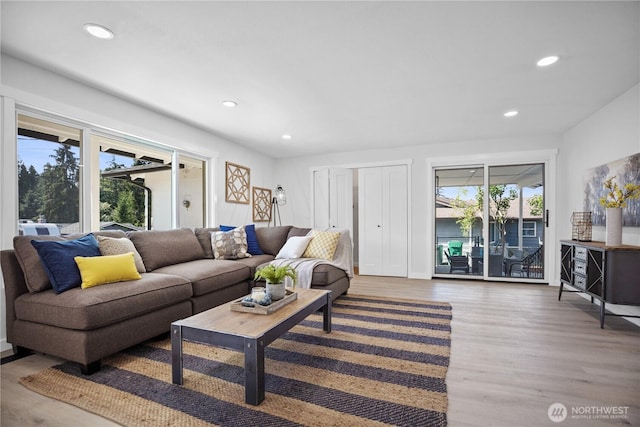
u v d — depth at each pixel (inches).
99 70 103.0
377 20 76.9
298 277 132.5
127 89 117.8
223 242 150.3
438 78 108.7
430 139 192.4
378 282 192.1
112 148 133.0
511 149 187.2
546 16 75.1
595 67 100.2
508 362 82.0
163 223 156.9
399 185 214.2
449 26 79.3
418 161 208.5
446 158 200.7
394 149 214.7
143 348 92.5
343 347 91.8
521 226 191.0
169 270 115.8
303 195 241.0
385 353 87.7
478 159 193.9
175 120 154.3
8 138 92.7
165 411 61.7
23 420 59.3
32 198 102.9
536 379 73.3
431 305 137.8
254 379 63.2
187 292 104.2
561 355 86.1
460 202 204.8
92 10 73.0
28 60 96.0
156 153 153.3
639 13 73.4
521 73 104.9
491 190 196.4
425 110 140.6
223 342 66.2
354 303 141.8
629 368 78.5
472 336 100.3
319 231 162.9
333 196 232.8
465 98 126.6
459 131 174.4
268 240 171.2
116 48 89.8
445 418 59.1
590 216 141.9
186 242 139.4
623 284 103.7
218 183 185.8
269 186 241.4
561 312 126.7
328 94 122.8
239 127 167.8
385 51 91.4
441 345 93.0
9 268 85.5
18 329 84.3
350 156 227.0
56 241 89.1
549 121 155.8
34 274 83.4
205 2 70.3
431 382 71.9
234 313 79.2
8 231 92.7
